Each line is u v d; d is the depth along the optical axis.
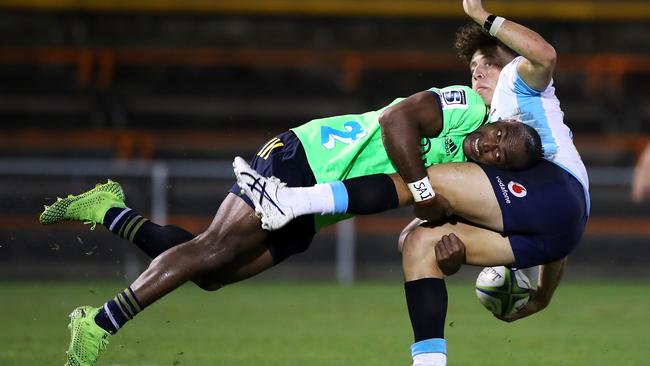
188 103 63.78
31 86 64.06
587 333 30.92
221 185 54.31
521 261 18.20
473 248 18.17
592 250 53.97
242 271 18.89
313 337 29.11
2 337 28.06
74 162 51.09
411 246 18.36
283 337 29.05
